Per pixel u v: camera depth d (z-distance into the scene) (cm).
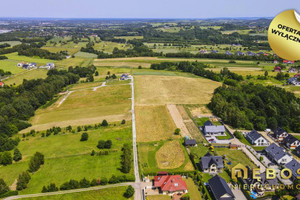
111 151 8594
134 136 9819
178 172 7288
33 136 9950
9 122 10569
